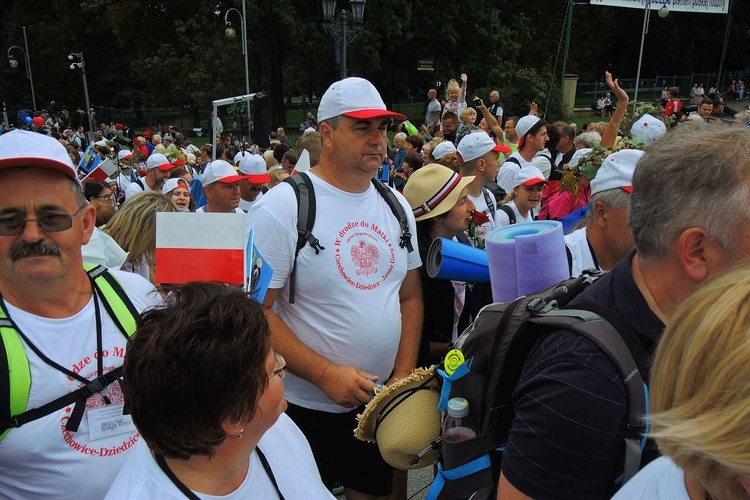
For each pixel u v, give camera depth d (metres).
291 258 2.23
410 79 36.09
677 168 1.16
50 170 1.45
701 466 0.77
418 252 2.61
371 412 1.96
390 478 2.57
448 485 1.54
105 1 33.47
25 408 1.44
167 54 33.03
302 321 2.29
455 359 1.51
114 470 1.55
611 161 1.94
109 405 1.55
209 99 29.64
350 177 2.29
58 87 46.16
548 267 1.69
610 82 4.99
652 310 1.22
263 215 2.20
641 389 1.11
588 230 2.09
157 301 1.73
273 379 1.18
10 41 46.62
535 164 5.45
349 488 2.54
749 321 0.74
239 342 1.06
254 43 30.05
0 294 1.49
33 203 1.43
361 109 2.18
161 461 1.14
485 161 4.10
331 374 2.22
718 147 1.13
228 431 1.09
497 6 35.75
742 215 1.10
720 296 0.79
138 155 13.67
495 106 13.38
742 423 0.70
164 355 1.03
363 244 2.31
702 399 0.75
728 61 47.72
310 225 2.22
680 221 1.15
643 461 1.16
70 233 1.50
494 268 1.77
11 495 1.48
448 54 32.94
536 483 1.16
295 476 1.34
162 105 37.59
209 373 1.03
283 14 27.20
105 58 46.00
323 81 32.00
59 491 1.50
